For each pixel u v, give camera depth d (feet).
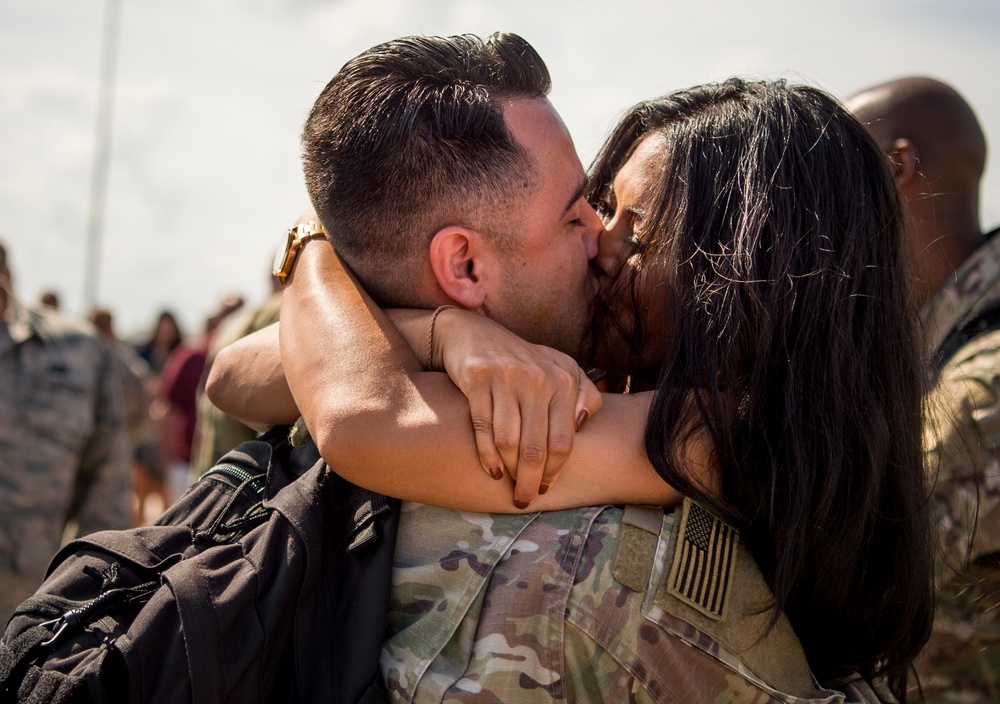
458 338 3.82
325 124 4.37
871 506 3.95
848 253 4.07
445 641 3.66
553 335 4.42
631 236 4.39
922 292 6.82
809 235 4.04
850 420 3.93
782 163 4.14
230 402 4.70
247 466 4.25
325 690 3.62
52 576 3.81
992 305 6.50
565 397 3.61
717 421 3.80
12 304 10.61
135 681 3.34
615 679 3.63
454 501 3.68
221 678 3.40
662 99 4.70
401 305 4.40
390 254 4.31
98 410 11.07
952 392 5.88
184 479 23.61
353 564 3.84
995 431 5.74
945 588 5.89
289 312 4.29
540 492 3.67
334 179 4.32
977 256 6.74
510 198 4.15
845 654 4.17
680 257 4.09
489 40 4.40
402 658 3.72
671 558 3.70
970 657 5.90
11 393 10.21
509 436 3.48
